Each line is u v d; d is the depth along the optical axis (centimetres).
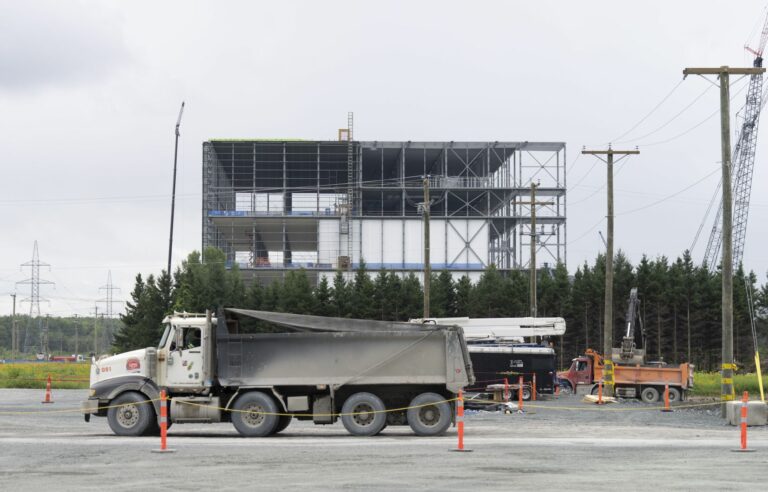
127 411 2572
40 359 18938
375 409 2562
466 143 13112
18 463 1900
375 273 13000
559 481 1639
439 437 2530
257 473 1745
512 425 3097
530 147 13112
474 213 14025
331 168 13638
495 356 5028
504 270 13000
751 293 10925
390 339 2564
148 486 1573
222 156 13350
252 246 13425
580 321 10838
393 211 13888
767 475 1730
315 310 10975
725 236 3550
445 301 10962
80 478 1675
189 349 2581
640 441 2417
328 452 2112
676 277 10794
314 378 2553
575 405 4425
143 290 10994
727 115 3588
